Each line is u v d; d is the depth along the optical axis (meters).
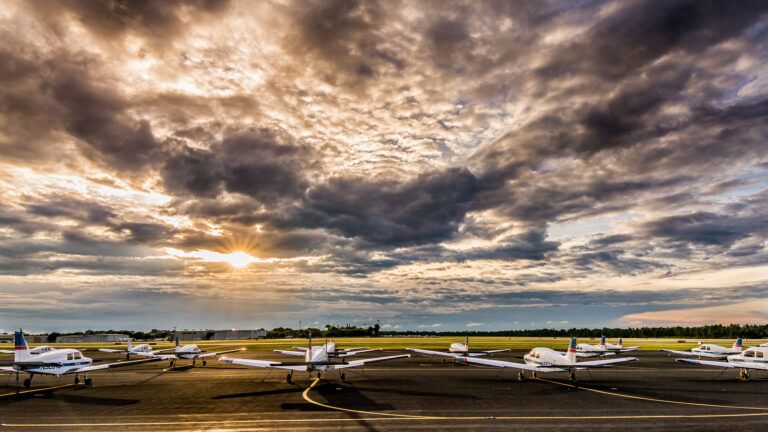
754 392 31.08
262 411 23.97
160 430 19.91
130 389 32.50
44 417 22.64
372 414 23.17
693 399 27.95
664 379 38.97
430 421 21.55
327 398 28.14
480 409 24.50
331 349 49.50
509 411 23.97
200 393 30.36
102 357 68.50
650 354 73.69
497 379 38.59
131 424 21.06
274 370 47.38
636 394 30.00
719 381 37.50
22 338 33.41
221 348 95.00
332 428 20.17
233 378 39.50
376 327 176.75
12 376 41.22
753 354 37.69
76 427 20.48
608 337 184.00
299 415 22.94
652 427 20.36
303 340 147.25
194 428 20.25
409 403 26.34
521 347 97.81
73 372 33.53
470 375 41.94
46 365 32.81
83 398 28.44
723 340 144.12
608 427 20.34
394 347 95.81
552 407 25.14
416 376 40.97
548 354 35.78
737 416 22.80
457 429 19.94
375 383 35.66
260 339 159.88
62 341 147.12
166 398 28.31
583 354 62.81
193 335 152.38
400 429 19.97
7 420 21.97
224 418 22.27
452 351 62.50
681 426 20.55
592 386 34.09
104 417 22.58
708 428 20.17
